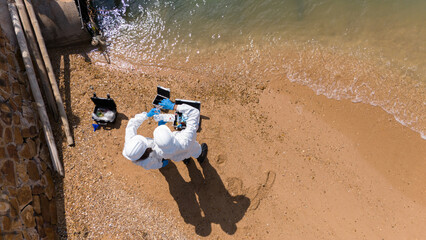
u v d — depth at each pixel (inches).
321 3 244.7
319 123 203.0
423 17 231.9
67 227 176.1
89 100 212.2
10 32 207.8
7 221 144.6
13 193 154.3
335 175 187.6
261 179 187.0
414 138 196.9
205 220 178.5
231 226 176.9
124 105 210.8
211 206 181.6
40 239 159.8
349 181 185.9
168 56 239.0
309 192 183.3
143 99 213.5
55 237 171.6
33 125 189.6
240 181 186.5
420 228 173.3
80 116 206.1
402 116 203.5
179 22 254.4
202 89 218.4
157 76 226.5
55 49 235.3
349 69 222.2
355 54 227.9
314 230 174.7
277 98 212.7
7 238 141.5
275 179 187.0
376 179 186.5
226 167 190.5
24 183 163.6
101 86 219.1
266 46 237.3
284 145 195.9
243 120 203.6
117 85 220.1
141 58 238.1
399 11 235.3
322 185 185.0
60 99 201.0
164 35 249.6
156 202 183.3
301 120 204.1
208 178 187.9
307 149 194.9
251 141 197.2
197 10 257.0
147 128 202.5
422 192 182.5
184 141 132.8
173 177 188.9
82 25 224.8
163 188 186.5
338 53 229.6
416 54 223.5
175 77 225.8
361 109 207.2
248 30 245.6
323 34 237.6
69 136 195.6
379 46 229.0
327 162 191.2
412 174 187.0
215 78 223.9
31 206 162.6
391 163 190.2
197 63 233.6
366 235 173.2
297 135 199.0
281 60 229.8
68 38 230.8
